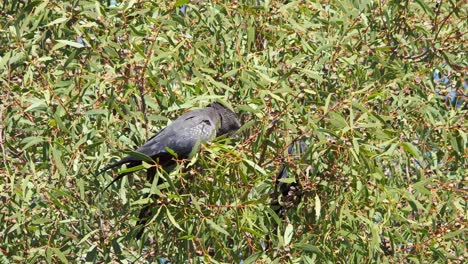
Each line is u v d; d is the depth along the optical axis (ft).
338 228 35.88
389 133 36.73
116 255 38.70
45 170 39.29
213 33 40.65
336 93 39.63
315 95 39.50
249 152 36.68
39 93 38.14
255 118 38.58
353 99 36.65
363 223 37.50
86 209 39.60
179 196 34.30
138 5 38.91
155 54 37.93
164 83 36.99
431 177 37.11
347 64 40.22
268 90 36.29
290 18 40.24
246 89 38.55
